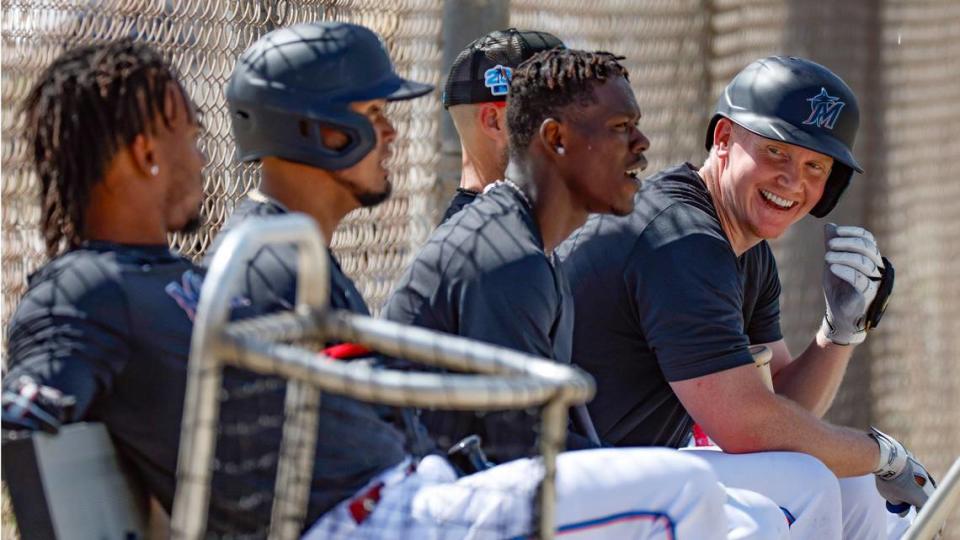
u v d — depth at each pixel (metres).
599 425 11.98
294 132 9.27
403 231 14.88
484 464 9.27
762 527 10.24
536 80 10.59
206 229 12.68
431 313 10.21
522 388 6.40
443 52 15.06
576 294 11.86
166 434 8.05
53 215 8.66
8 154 11.05
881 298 13.25
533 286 10.04
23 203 11.12
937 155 22.38
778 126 12.02
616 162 10.61
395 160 14.78
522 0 17.05
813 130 12.02
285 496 7.00
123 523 8.09
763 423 11.39
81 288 7.89
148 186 8.48
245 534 8.17
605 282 11.71
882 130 21.17
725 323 11.36
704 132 20.20
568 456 8.73
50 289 7.90
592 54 10.75
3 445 7.50
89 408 8.02
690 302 11.31
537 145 10.61
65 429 7.68
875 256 13.20
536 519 6.83
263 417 8.10
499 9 15.00
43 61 11.27
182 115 8.64
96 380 7.79
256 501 8.11
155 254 8.48
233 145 12.85
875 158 21.12
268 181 9.52
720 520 8.84
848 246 13.16
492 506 8.23
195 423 6.18
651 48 19.30
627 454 8.80
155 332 8.00
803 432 11.62
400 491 8.49
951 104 22.52
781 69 12.27
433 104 15.20
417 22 15.02
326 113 9.23
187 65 12.40
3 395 7.50
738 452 11.48
